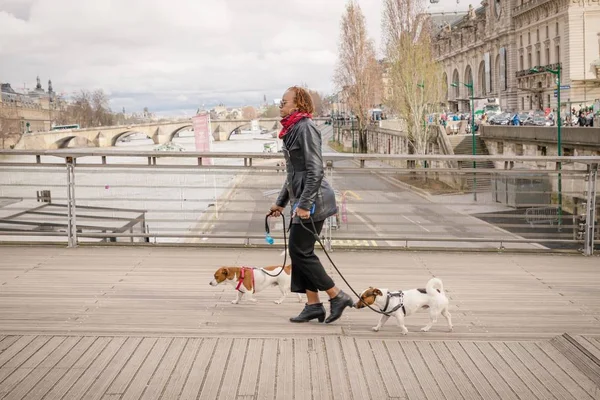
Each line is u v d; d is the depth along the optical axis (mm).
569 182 20156
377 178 10477
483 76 121812
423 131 65438
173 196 23438
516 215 10312
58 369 4988
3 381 4754
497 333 5961
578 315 6672
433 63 67500
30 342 5574
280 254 9750
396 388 4680
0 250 10008
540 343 5664
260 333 5840
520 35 97000
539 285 8102
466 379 4859
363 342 5668
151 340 5637
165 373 4914
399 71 66500
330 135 199625
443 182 10383
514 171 10117
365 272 8820
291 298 7289
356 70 90125
